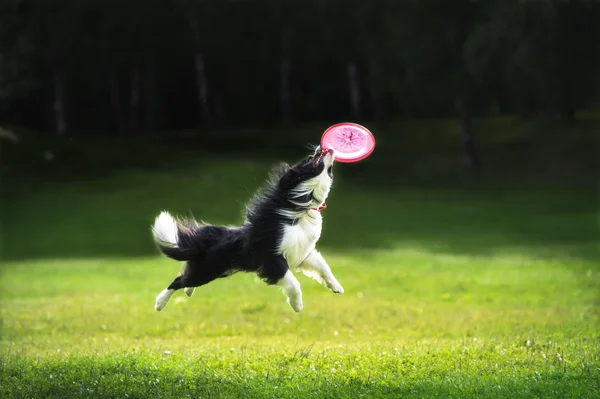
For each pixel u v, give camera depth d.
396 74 41.66
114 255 26.20
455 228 30.19
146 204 33.72
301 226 8.23
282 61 50.31
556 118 44.66
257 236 8.17
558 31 36.59
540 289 16.19
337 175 39.56
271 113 51.91
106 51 46.44
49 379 7.69
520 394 6.91
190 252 8.48
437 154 42.31
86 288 17.56
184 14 47.38
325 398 6.89
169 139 44.84
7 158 37.72
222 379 7.67
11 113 49.09
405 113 50.94
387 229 30.08
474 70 37.00
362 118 50.50
